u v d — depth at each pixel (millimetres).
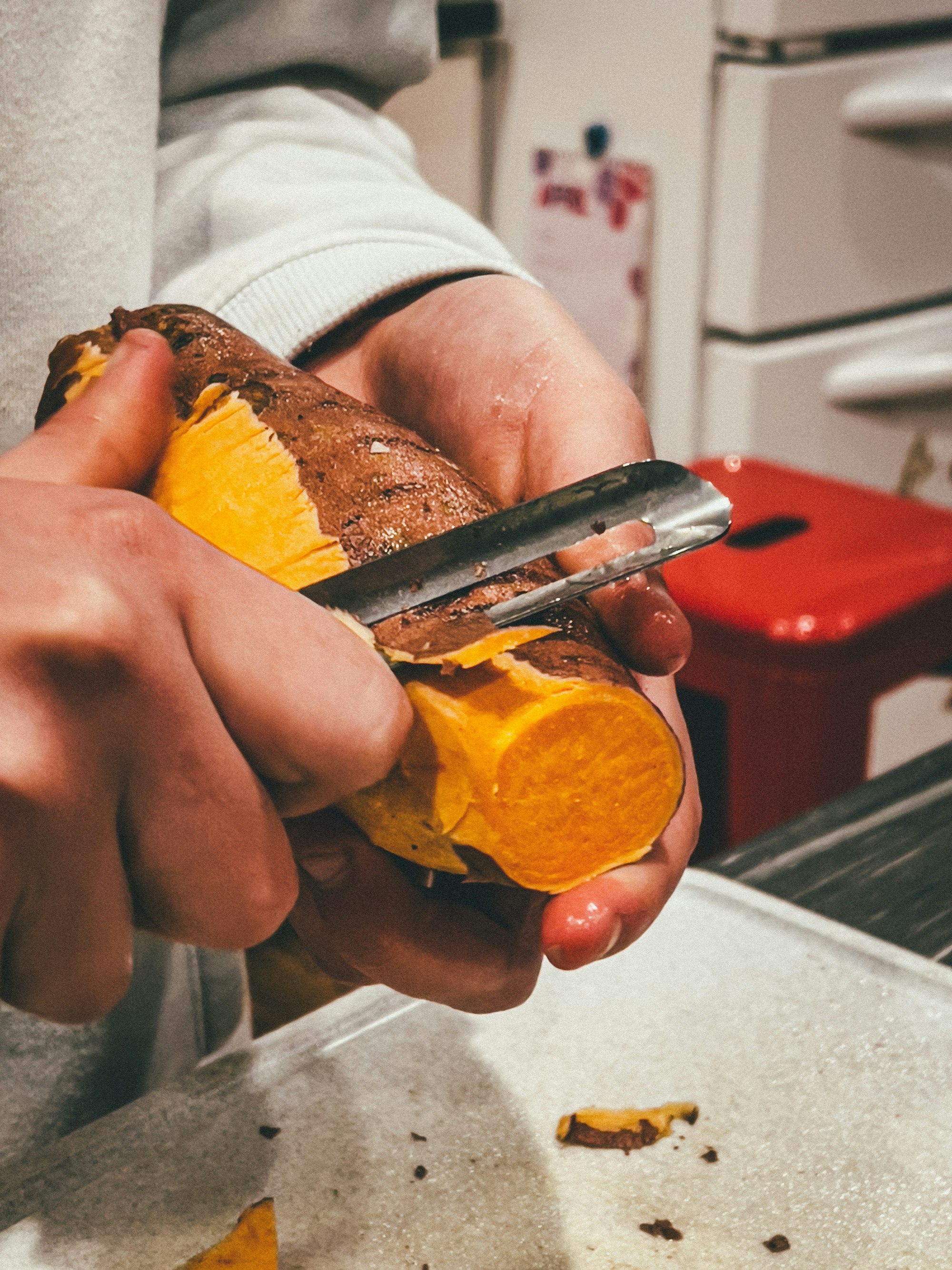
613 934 374
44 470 352
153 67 535
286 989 753
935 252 1303
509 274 519
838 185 1192
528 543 365
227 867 330
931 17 1191
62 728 302
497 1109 468
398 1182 445
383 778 345
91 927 320
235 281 515
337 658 327
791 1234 429
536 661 363
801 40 1114
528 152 1353
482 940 412
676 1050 486
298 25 589
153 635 310
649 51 1187
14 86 488
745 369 1221
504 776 356
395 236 523
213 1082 470
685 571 1017
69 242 512
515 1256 425
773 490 1146
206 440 415
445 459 406
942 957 538
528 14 1302
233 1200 438
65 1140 451
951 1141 453
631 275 1280
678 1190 442
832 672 932
